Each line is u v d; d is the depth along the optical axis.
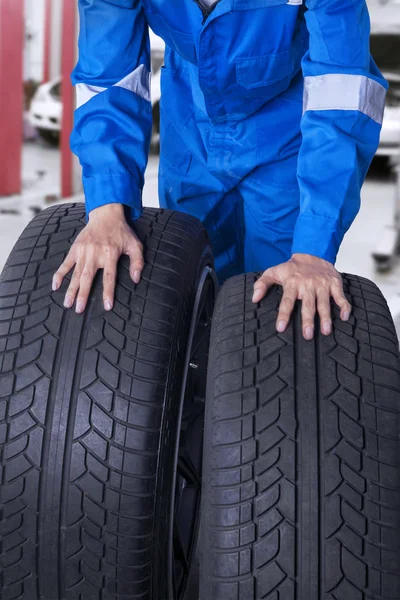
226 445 0.99
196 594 1.38
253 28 1.27
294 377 1.01
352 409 0.99
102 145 1.25
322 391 1.00
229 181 1.54
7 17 4.72
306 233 1.17
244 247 1.66
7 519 1.04
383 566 0.95
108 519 1.03
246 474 0.97
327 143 1.19
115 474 1.03
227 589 0.96
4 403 1.04
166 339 1.09
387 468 0.97
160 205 1.69
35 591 1.07
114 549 1.04
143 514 1.03
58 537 1.04
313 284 1.09
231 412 1.00
